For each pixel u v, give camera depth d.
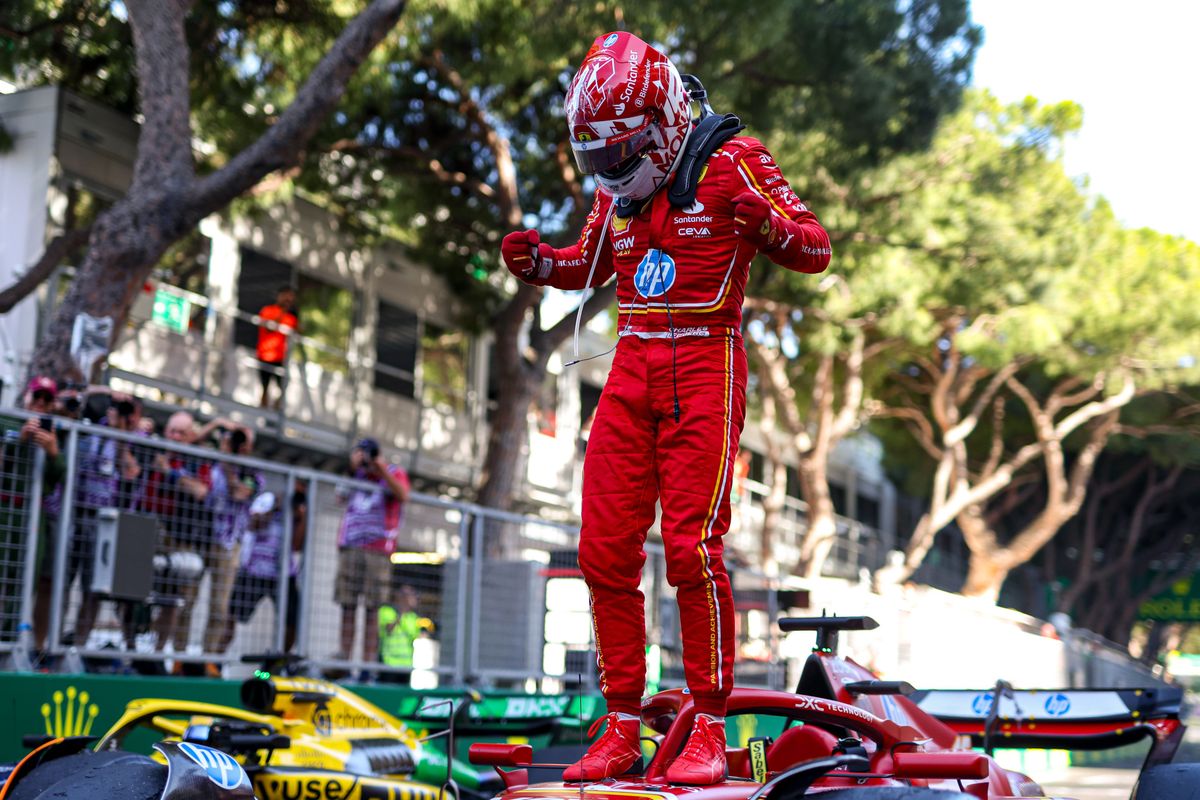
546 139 17.33
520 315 17.00
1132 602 41.53
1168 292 26.23
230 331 18.31
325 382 19.97
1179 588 41.78
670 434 3.23
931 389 31.59
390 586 9.30
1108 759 14.98
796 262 3.20
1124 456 39.06
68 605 7.21
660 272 3.26
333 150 16.39
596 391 27.69
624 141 3.16
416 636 9.52
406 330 22.00
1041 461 37.50
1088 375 27.34
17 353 15.30
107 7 14.88
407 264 22.00
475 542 10.16
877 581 27.98
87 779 2.84
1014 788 4.33
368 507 9.09
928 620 18.83
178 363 17.19
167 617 7.65
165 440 7.80
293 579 8.58
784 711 3.85
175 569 7.61
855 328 21.69
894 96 15.59
